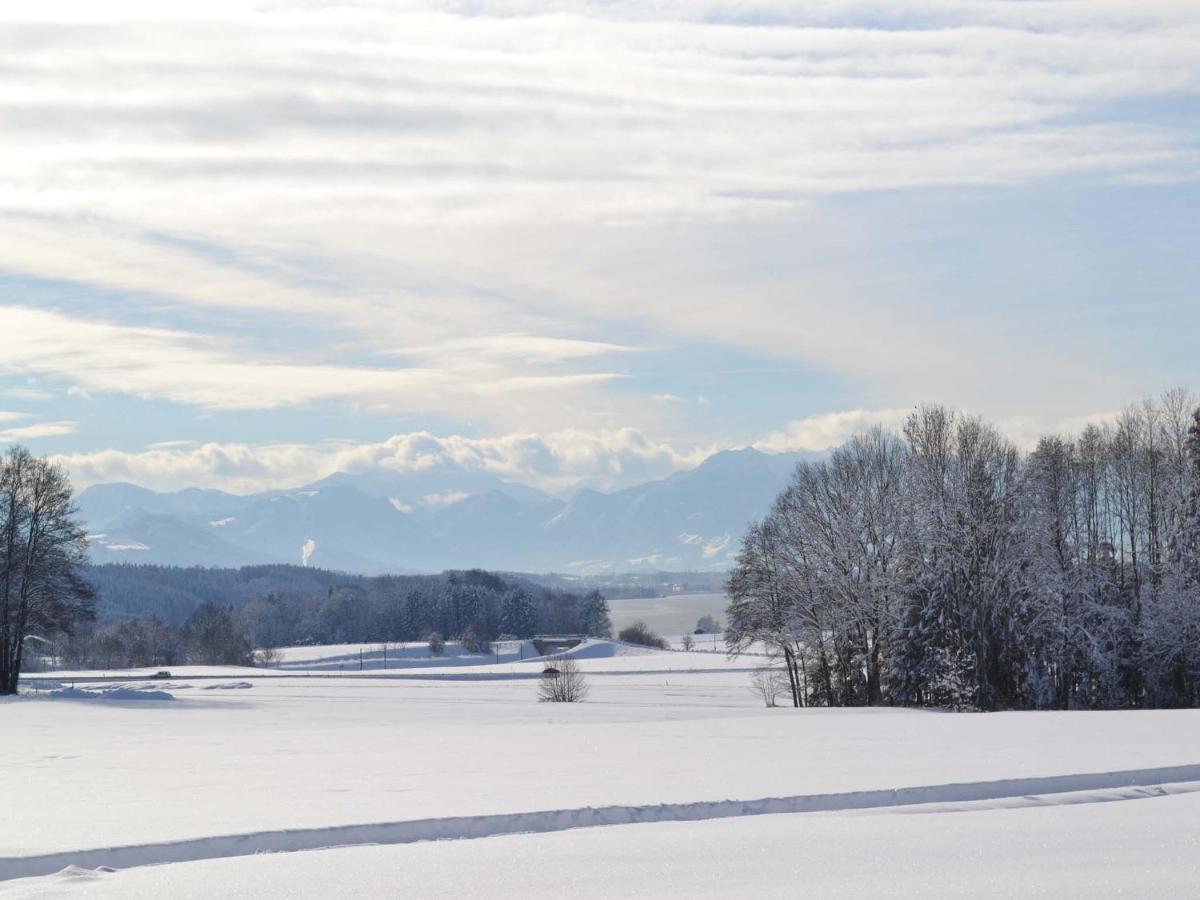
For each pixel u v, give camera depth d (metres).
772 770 25.95
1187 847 17.00
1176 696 67.69
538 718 57.72
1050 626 69.00
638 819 20.12
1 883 15.80
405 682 114.06
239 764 30.52
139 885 15.53
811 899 14.20
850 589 72.56
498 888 14.96
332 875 15.87
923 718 45.84
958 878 15.17
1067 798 22.16
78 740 41.28
